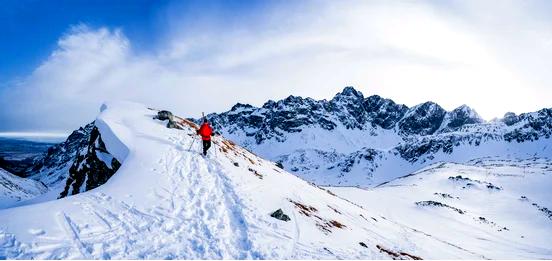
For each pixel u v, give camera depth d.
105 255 14.20
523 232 116.12
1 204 62.97
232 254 16.80
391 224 56.00
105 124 32.06
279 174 45.41
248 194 26.14
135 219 17.64
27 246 13.54
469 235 102.00
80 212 17.03
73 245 14.34
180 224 18.31
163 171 24.80
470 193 167.12
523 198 159.25
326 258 19.58
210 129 30.92
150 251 15.26
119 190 20.50
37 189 146.38
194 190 23.06
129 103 43.06
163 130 34.72
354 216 42.41
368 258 22.64
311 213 29.62
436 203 130.88
